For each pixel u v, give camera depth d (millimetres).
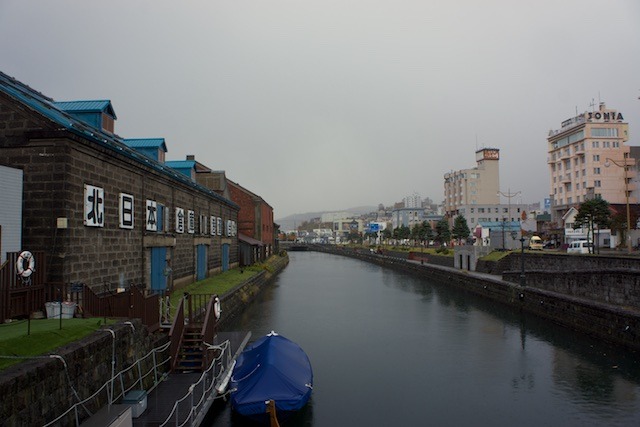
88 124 20875
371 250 116438
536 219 97625
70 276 16078
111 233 19578
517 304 35938
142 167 22719
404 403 17281
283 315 34531
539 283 35188
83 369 10695
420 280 61594
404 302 41438
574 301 27594
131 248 21859
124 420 10164
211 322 18484
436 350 24734
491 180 121812
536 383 19234
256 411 13953
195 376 16016
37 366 9016
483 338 27266
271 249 89375
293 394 14445
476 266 54406
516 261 47406
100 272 18500
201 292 29672
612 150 76250
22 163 15883
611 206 65688
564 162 83875
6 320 12461
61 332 11461
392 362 22547
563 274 31375
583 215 47469
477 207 108750
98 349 11430
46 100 21703
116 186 20141
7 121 15891
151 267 24922
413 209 151500
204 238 37969
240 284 37125
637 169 75250
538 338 26797
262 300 42000
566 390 18328
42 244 15688
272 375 15102
